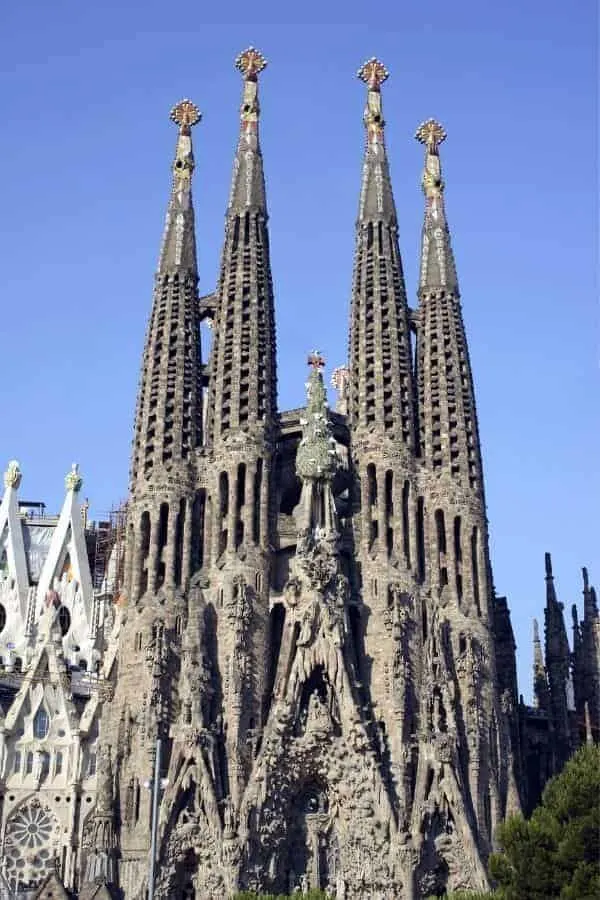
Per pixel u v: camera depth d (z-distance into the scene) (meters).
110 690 105.12
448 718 95.25
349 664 95.88
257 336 107.44
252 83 118.38
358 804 91.88
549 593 116.62
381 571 100.62
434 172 118.31
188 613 98.88
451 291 112.38
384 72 120.31
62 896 92.12
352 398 108.06
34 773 107.88
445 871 90.94
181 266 110.81
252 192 113.06
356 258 112.81
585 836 65.25
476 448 107.31
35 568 132.25
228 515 101.75
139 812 91.81
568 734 109.81
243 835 89.69
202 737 92.50
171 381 106.38
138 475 103.50
